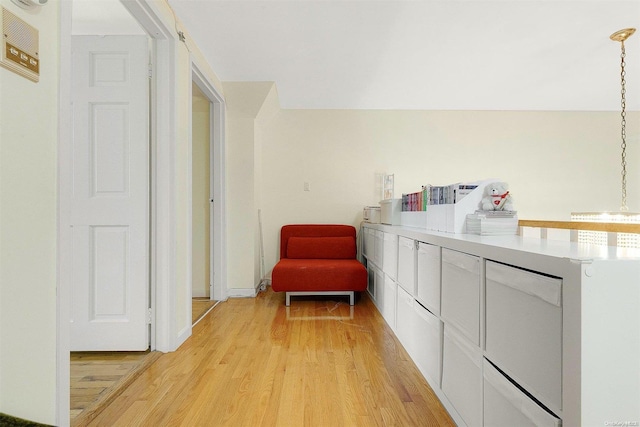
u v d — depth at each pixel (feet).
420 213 8.27
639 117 14.16
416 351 6.41
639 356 2.46
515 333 3.28
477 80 11.13
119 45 6.80
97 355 6.75
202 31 8.03
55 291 3.72
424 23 7.76
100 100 6.78
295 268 10.79
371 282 11.78
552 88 11.79
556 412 2.70
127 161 6.83
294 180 13.94
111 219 6.80
